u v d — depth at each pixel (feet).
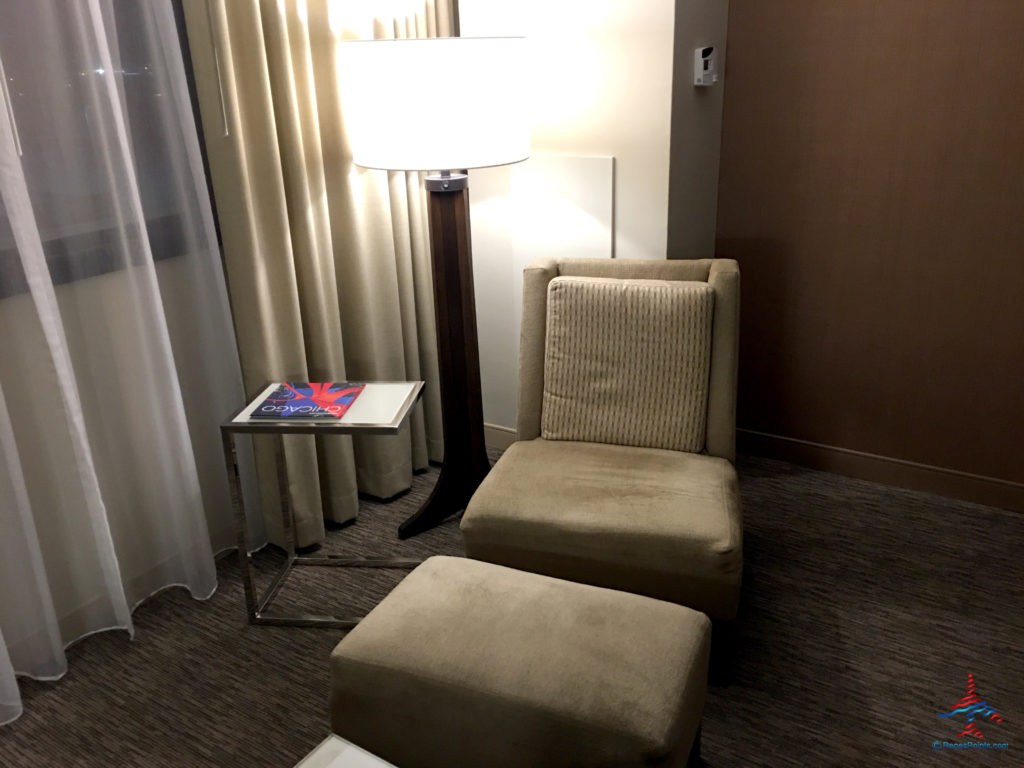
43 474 6.91
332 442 8.68
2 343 6.45
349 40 7.69
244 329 7.89
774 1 8.62
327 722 6.46
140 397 7.37
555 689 4.89
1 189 5.99
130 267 6.93
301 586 8.11
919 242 8.61
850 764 5.91
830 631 7.24
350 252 8.52
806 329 9.55
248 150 7.48
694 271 7.95
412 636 5.34
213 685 6.88
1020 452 8.76
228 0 7.07
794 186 9.11
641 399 7.75
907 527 8.73
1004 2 7.58
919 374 9.05
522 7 8.63
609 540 6.54
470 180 9.58
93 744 6.32
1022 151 7.86
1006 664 6.79
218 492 8.45
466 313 8.23
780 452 10.17
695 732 5.41
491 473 7.39
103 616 7.54
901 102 8.30
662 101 8.11
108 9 6.49
